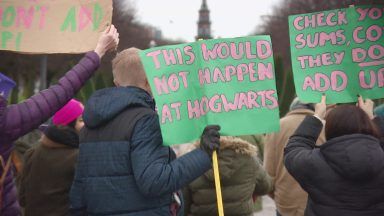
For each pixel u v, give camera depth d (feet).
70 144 14.61
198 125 11.31
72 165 14.43
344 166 10.60
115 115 10.30
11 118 9.66
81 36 11.72
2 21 12.05
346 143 10.69
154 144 10.19
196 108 11.33
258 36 11.81
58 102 10.23
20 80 115.75
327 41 13.10
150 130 10.17
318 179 11.00
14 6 12.08
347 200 10.78
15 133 9.75
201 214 15.14
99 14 11.66
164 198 10.46
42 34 11.90
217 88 11.60
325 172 10.91
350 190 10.75
